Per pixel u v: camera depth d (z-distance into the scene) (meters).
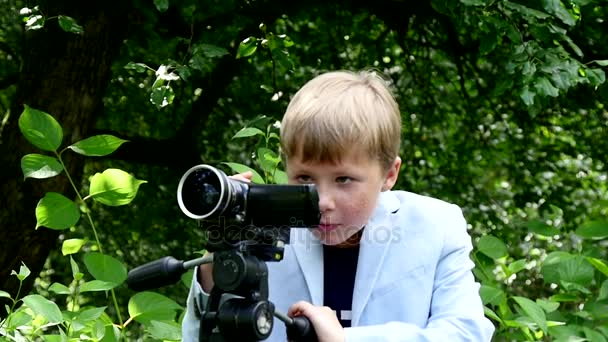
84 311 2.39
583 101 6.98
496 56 6.11
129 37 6.11
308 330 1.73
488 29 4.84
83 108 5.89
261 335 1.57
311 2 6.38
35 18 4.80
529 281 6.91
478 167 8.84
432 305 1.95
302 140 1.78
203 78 7.94
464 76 8.12
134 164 8.76
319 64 7.88
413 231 1.98
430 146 8.67
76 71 5.82
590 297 2.94
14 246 5.84
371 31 7.88
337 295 1.97
